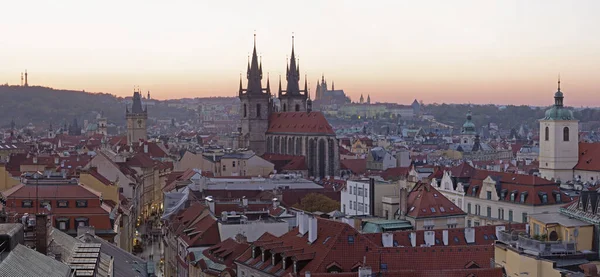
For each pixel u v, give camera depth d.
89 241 133.50
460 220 199.12
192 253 172.62
